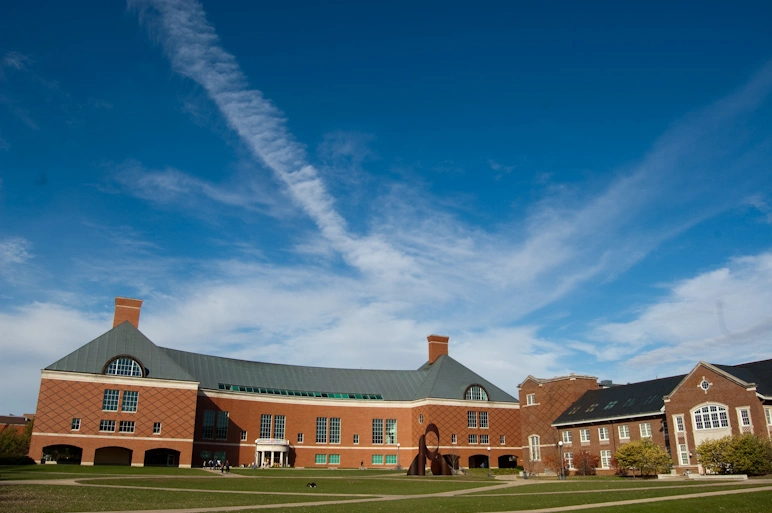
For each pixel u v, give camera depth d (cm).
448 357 11075
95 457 8069
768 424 6050
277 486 4891
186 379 8206
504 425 10462
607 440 7812
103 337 8131
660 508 3056
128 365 7919
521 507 3197
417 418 10162
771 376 6475
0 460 6838
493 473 8412
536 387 9431
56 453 8138
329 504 3378
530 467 9238
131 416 7744
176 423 7975
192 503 3325
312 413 9881
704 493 3706
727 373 6331
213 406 8912
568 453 8481
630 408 7594
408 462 10044
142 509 2989
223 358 9931
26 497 3375
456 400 10169
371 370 11081
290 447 9544
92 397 7594
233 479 5697
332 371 10781
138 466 7444
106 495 3638
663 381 7650
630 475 6725
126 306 8619
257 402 9425
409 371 11231
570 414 8625
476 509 3119
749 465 5428
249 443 9200
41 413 7294
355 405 10181
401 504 3391
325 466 9694
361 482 5644
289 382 10175
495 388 10831
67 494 3619
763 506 3144
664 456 6419
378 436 10169
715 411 6356
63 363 7588
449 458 8131
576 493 4056
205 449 8675
